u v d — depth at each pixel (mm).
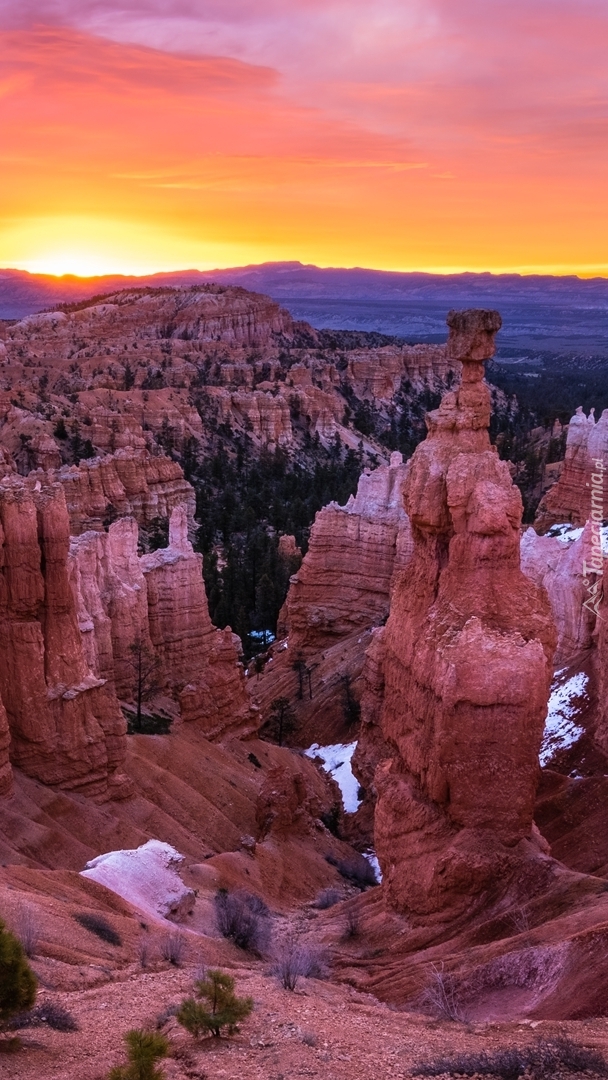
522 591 38250
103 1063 19156
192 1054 20562
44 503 47375
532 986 27047
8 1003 19844
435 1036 23016
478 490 38500
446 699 36156
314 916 43562
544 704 36531
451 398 41594
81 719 48031
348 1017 24812
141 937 32281
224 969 30500
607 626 57562
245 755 65750
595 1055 20078
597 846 44531
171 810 52250
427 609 40875
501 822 36156
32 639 46656
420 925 35812
